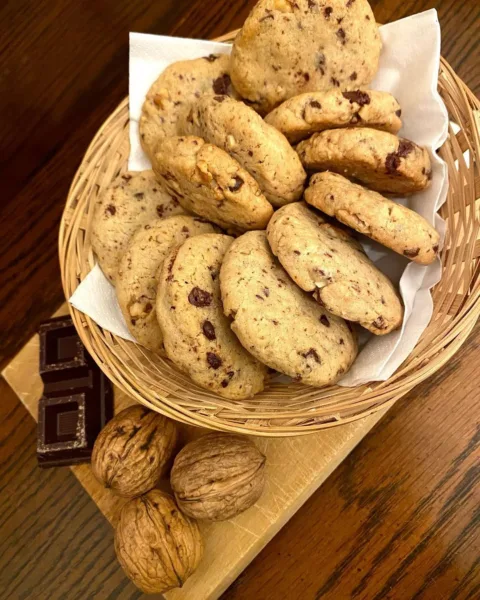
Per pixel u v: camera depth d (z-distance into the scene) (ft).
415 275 0.69
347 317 0.61
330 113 0.64
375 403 0.64
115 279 0.74
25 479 0.87
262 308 0.60
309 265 0.59
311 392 0.68
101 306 0.73
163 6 0.89
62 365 0.79
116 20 0.86
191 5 0.91
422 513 0.78
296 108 0.65
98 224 0.75
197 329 0.62
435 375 0.80
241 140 0.63
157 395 0.64
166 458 0.74
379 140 0.62
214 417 0.64
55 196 0.93
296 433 0.62
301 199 0.69
